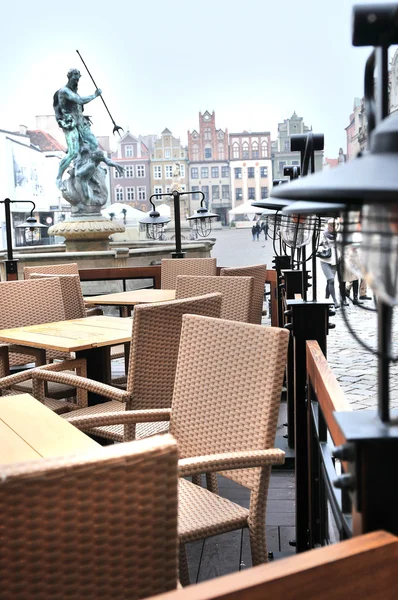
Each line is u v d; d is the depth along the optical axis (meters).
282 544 2.70
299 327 2.54
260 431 2.09
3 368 3.85
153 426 2.87
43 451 1.74
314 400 2.25
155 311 2.83
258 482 2.01
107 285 10.66
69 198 13.57
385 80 1.03
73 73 13.12
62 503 1.07
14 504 1.04
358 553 1.01
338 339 7.55
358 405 4.82
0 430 1.93
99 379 3.80
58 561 1.08
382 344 1.06
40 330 3.93
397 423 1.13
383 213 0.87
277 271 4.69
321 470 2.01
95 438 3.34
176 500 1.16
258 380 2.13
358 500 1.10
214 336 2.31
